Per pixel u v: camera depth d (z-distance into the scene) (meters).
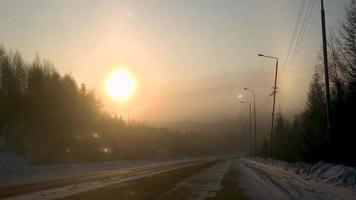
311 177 32.56
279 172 43.62
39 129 66.62
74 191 24.31
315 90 53.75
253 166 64.12
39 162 56.28
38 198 20.48
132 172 47.69
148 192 24.38
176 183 31.22
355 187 24.16
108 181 32.75
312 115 50.62
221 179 35.62
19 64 73.75
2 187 26.50
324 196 20.55
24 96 69.62
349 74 45.38
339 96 42.31
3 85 68.94
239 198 21.20
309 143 46.09
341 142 36.78
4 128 59.41
